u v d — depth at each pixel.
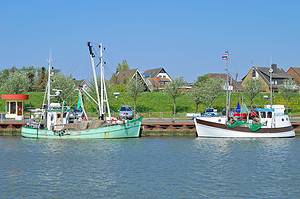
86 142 69.81
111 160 52.88
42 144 67.44
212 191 37.72
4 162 51.66
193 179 42.22
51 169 47.31
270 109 76.88
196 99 111.06
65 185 40.00
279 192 37.44
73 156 55.94
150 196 36.19
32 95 120.12
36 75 149.25
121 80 154.38
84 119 80.00
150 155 56.81
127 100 117.69
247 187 39.09
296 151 60.72
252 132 76.25
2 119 88.94
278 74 163.00
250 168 47.88
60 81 105.31
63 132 73.62
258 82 122.44
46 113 75.94
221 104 118.12
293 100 121.81
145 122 81.94
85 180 41.94
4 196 36.28
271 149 62.78
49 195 36.62
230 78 119.75
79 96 82.00
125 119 79.56
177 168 47.69
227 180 41.81
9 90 120.50
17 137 77.75
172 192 37.34
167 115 105.44
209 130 76.94
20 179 42.44
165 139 74.75
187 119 91.62
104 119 77.94
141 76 152.50
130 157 55.16
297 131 83.19
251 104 109.88
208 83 115.19
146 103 117.62
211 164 50.28
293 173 45.09
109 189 38.50
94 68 78.44
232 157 55.31
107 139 73.50
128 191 37.75
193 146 65.62
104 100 81.94
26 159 53.78
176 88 109.38
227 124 76.38
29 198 35.75
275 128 76.62
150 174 44.50
